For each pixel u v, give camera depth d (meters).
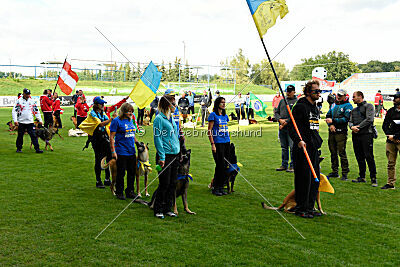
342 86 66.12
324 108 34.53
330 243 4.62
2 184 7.22
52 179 7.78
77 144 13.08
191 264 3.95
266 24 5.92
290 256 4.20
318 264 4.00
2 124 19.09
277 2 5.98
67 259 4.02
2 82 41.91
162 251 4.27
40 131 11.18
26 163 9.38
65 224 5.09
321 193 7.20
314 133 5.81
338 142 8.37
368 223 5.43
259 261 4.05
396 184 7.96
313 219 5.60
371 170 7.88
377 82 63.28
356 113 8.01
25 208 5.76
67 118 23.14
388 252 4.37
